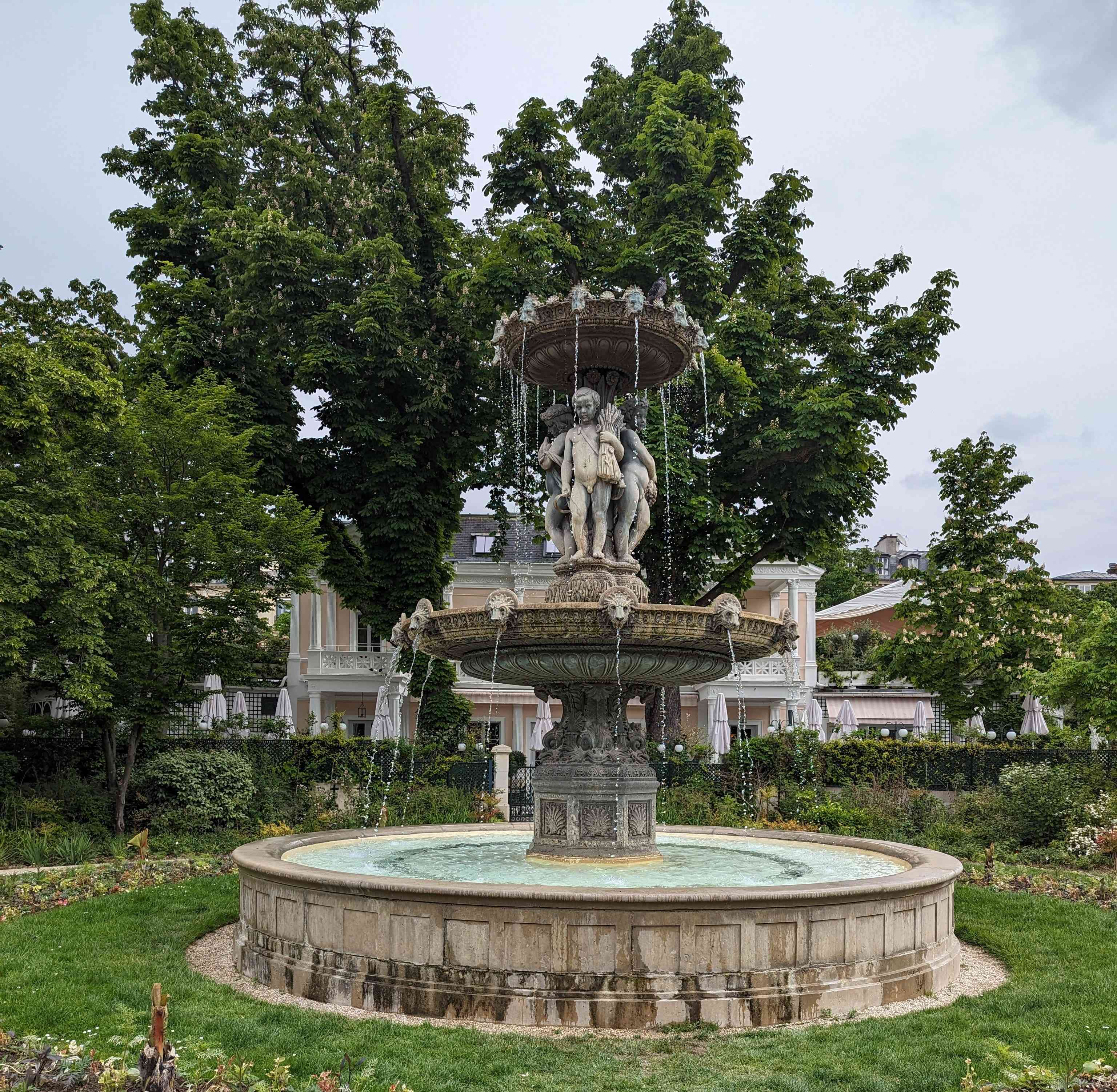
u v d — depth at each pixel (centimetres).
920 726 2914
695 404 2497
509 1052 640
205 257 2811
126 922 1070
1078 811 1866
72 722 1984
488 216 2981
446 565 2934
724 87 3022
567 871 949
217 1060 559
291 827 1967
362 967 748
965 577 3062
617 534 1069
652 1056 639
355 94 3200
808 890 729
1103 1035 686
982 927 1071
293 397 2753
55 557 1688
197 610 2339
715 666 1020
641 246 2597
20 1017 702
